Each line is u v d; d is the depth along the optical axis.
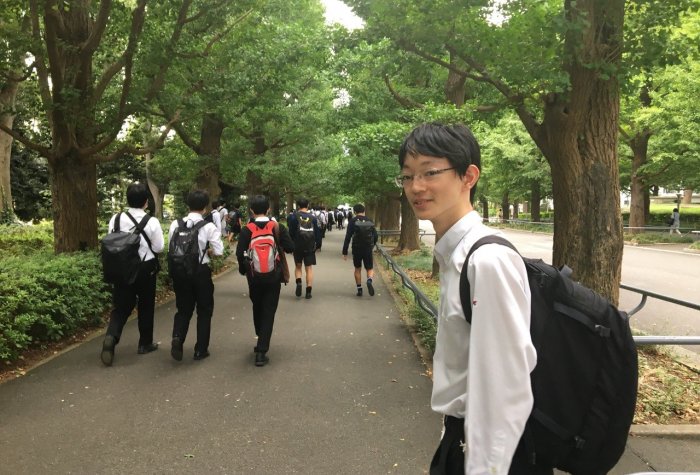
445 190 1.43
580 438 1.28
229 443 3.38
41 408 3.91
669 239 23.25
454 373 1.35
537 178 33.25
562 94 4.98
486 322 1.21
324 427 3.65
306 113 17.94
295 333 6.45
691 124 18.69
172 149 15.01
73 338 5.80
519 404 1.18
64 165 7.91
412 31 5.87
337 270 13.07
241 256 5.16
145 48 8.12
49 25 6.70
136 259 4.89
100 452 3.23
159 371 4.82
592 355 1.29
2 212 16.81
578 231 5.15
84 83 7.59
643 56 5.01
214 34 9.87
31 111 9.89
